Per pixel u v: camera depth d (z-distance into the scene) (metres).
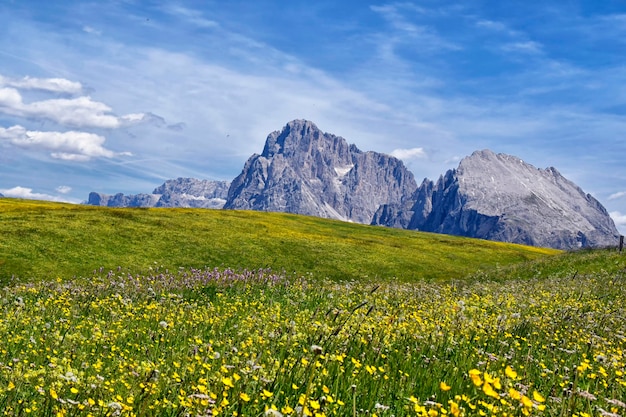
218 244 53.03
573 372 10.39
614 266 39.84
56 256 42.09
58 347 11.01
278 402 7.45
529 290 26.75
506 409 6.76
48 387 7.14
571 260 44.44
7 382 7.68
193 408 6.42
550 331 14.84
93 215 59.16
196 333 13.28
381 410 7.68
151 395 7.17
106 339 12.10
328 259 53.75
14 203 73.06
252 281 27.97
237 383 7.55
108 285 23.98
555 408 7.54
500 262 67.06
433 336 12.40
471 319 14.38
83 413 6.59
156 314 16.17
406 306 17.92
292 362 8.97
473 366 10.51
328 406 7.37
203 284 26.59
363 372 8.96
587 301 22.39
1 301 18.28
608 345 13.39
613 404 8.14
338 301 20.95
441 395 8.27
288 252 54.22
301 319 14.10
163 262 45.41
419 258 60.88
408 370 10.00
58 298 20.09
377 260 56.19
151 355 10.70
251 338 11.23
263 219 77.38
